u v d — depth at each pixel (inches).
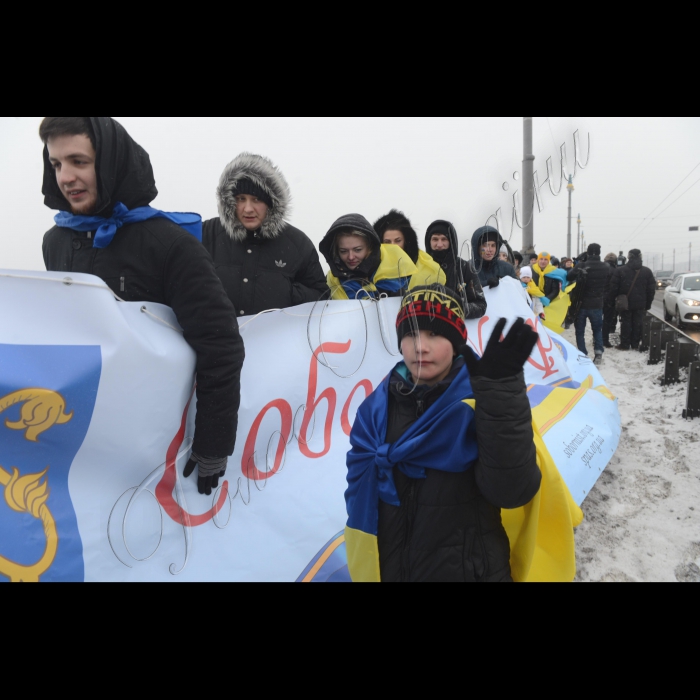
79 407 61.9
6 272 59.4
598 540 125.4
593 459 143.7
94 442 64.0
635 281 398.9
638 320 403.5
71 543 62.5
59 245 72.6
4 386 57.3
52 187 68.9
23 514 59.4
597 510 140.5
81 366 61.7
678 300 561.3
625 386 276.5
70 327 62.1
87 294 62.7
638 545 122.7
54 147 62.6
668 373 262.4
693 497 144.4
